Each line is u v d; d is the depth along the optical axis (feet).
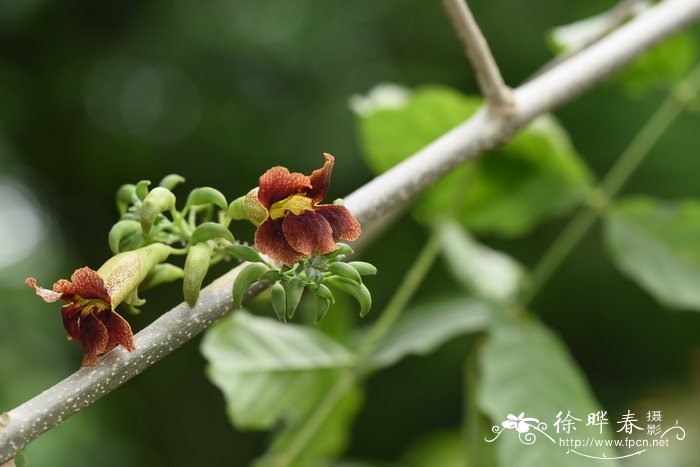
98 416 21.88
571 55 8.87
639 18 8.62
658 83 10.30
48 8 32.40
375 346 9.43
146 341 4.99
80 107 33.35
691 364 20.66
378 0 32.76
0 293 22.52
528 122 7.15
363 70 31.91
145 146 32.60
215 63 32.76
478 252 10.25
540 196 9.66
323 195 5.03
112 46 33.14
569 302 28.12
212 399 30.66
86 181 33.88
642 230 9.27
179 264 24.71
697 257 9.16
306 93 32.22
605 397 27.63
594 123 27.73
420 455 14.46
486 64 6.81
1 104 31.60
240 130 31.73
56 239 32.94
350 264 4.98
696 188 26.27
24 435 4.67
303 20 32.27
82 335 4.88
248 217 5.19
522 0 30.53
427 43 32.30
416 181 6.31
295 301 4.85
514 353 8.35
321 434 9.39
